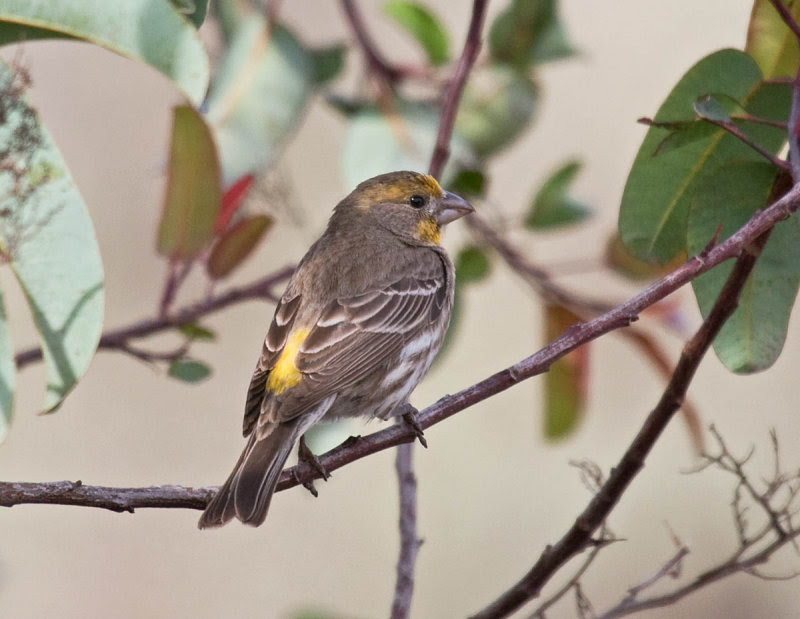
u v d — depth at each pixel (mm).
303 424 9195
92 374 15438
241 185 10047
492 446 15773
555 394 11164
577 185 15812
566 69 16375
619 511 15500
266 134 10719
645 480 15609
